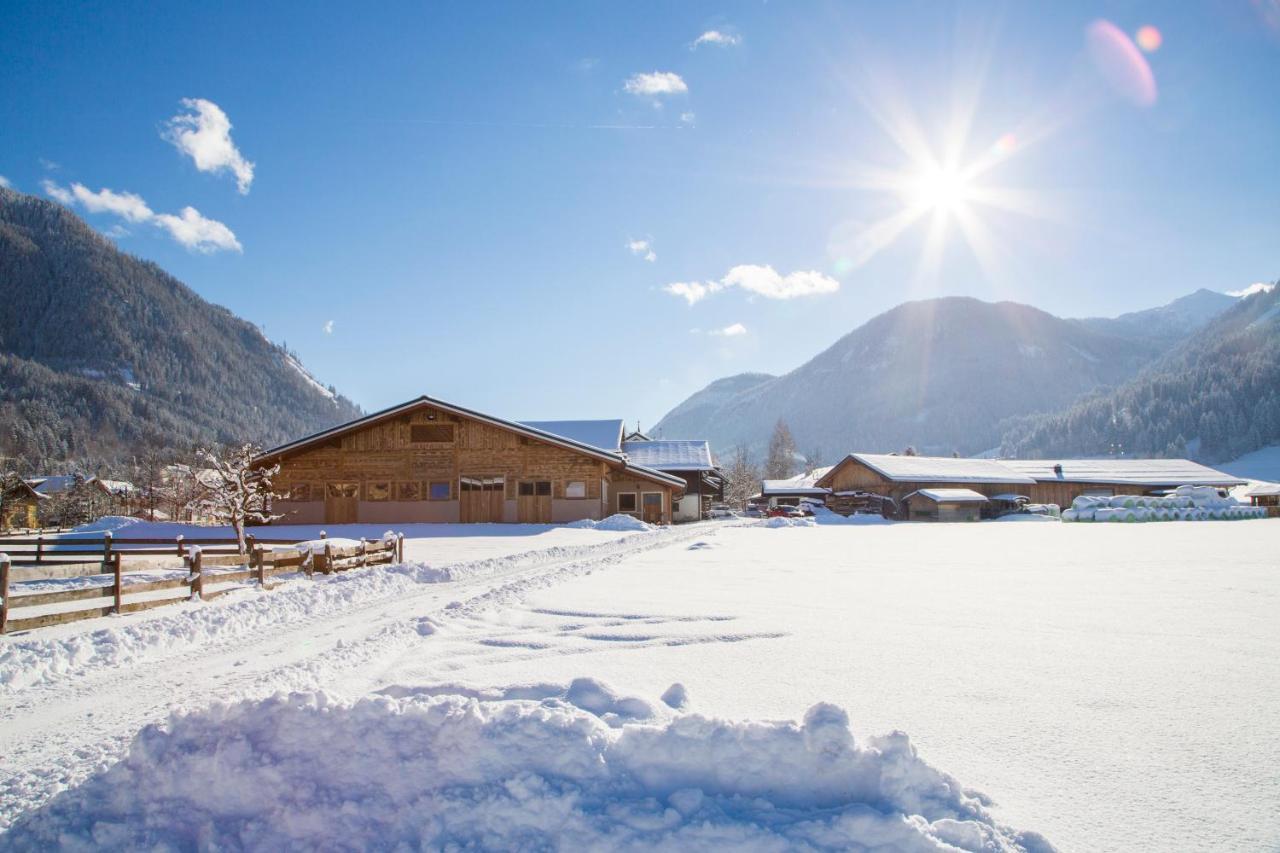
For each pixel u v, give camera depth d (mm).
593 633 8367
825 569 15102
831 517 52344
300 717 4160
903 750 3730
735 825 3350
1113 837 3439
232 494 23578
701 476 50281
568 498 37781
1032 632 8008
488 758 3869
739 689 5875
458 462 38281
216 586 13633
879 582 12711
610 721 4508
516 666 6867
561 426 51469
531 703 4355
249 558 15539
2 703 6555
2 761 5148
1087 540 23984
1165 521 40438
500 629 8797
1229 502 42688
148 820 3912
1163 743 4574
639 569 15336
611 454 37438
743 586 12297
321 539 17547
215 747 4086
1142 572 13719
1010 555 18203
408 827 3652
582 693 4969
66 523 51062
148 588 11742
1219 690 5664
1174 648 7129
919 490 54219
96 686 7090
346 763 3963
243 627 9969
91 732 5754
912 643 7520
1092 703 5391
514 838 3471
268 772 3955
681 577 13750
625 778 3785
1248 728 4801
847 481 59562
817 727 3797
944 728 4906
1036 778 4098
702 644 7652
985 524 40844
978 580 12859
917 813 3535
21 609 10188
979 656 6902
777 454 102312
